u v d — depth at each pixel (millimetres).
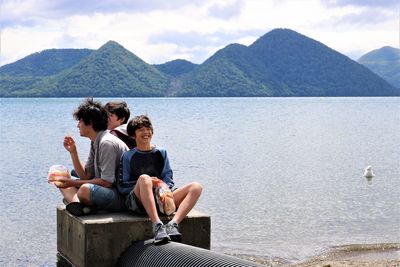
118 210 8133
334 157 31234
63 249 8617
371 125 66250
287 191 18953
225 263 6422
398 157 31516
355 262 9766
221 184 20469
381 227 13281
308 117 89375
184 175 22875
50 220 13484
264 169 25266
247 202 16656
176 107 142875
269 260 10406
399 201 17078
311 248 11242
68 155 29516
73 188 8500
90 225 7496
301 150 35125
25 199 16375
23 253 10398
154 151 8047
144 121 7941
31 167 24297
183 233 7887
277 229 12969
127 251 7543
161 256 6945
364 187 20109
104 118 8281
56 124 61094
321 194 18359
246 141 41375
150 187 7531
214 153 32250
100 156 8062
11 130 50531
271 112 111625
